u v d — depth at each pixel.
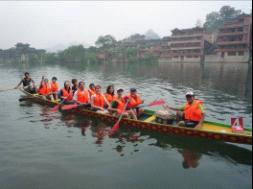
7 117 10.22
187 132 7.64
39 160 6.25
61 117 10.19
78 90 10.64
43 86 13.17
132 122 8.77
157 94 16.81
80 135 8.09
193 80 25.14
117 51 79.81
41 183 5.24
